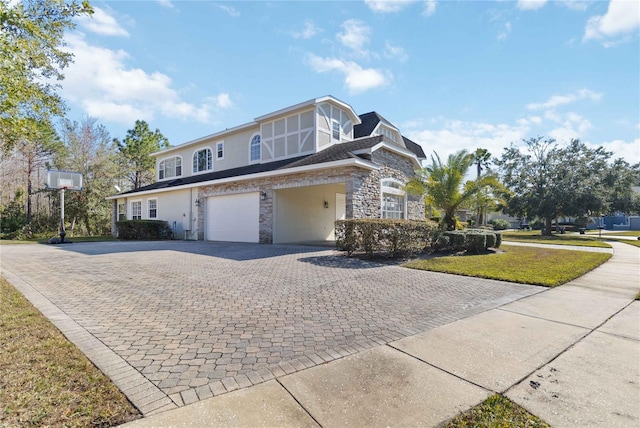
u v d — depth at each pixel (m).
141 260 9.77
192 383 2.72
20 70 5.66
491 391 2.63
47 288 6.22
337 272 7.80
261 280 6.93
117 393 2.52
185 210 19.22
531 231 38.81
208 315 4.63
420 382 2.77
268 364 3.11
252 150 18.80
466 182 14.37
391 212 16.03
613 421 2.24
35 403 2.34
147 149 32.69
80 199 26.25
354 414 2.31
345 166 12.44
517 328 4.15
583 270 8.44
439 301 5.49
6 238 23.62
